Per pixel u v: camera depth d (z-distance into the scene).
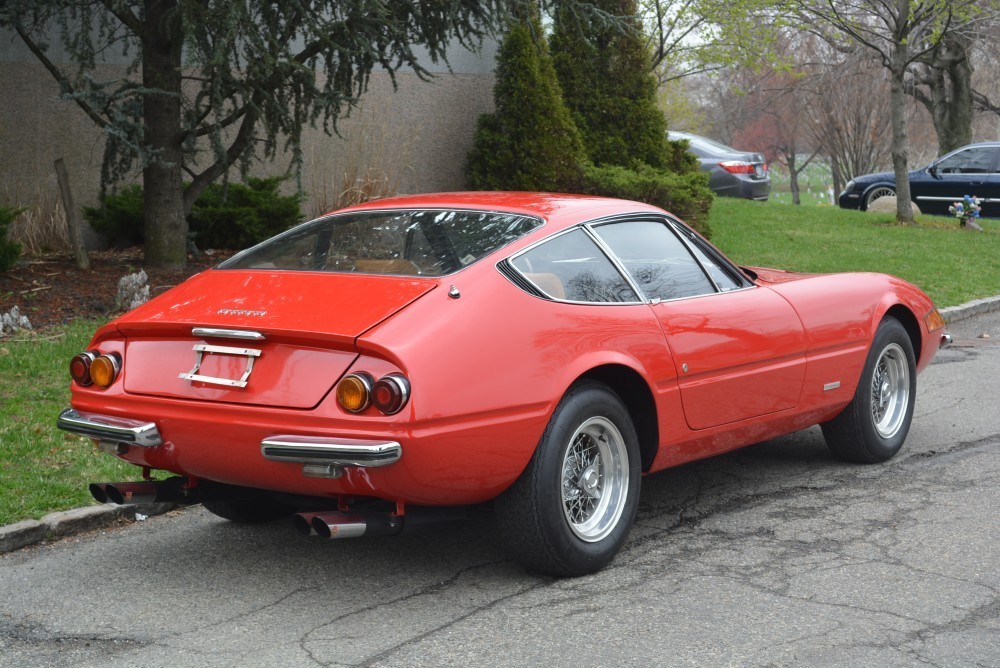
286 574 4.42
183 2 9.04
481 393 3.85
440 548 4.72
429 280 4.11
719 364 4.89
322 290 4.14
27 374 7.15
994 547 4.60
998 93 35.53
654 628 3.77
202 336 4.01
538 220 4.53
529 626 3.80
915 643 3.61
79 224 12.15
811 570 4.35
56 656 3.62
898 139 18.45
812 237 16.12
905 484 5.62
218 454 3.96
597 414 4.30
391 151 14.59
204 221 11.84
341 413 3.69
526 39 13.98
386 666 3.48
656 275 4.84
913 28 18.50
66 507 5.12
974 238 16.75
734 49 22.56
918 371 6.48
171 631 3.82
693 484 5.71
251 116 10.09
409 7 10.38
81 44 10.78
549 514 4.10
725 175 21.22
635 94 15.48
